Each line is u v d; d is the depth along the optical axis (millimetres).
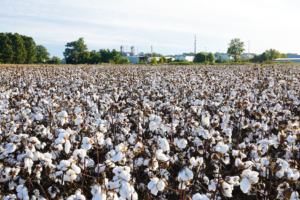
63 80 10148
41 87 9109
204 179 2875
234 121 4844
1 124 4242
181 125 4398
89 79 10766
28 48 80750
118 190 2012
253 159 3266
